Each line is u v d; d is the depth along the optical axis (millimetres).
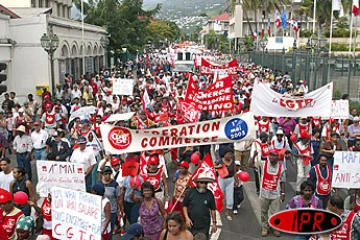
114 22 51656
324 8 60281
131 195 8719
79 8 53906
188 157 12391
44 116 16656
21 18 29141
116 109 18500
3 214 7410
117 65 52500
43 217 8273
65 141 12406
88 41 41875
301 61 33406
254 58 58844
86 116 15711
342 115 14344
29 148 13211
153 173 9422
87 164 11039
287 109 13086
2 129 16562
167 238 6641
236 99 20594
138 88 26234
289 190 13039
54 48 24188
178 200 8633
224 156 10656
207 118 16078
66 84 28156
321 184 9477
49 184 8336
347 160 8367
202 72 29656
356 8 30625
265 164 9648
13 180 8820
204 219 7902
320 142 13023
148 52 83562
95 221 6477
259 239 9680
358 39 61312
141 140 8156
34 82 29547
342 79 30578
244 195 12602
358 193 8562
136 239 6504
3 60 28078
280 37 67625
